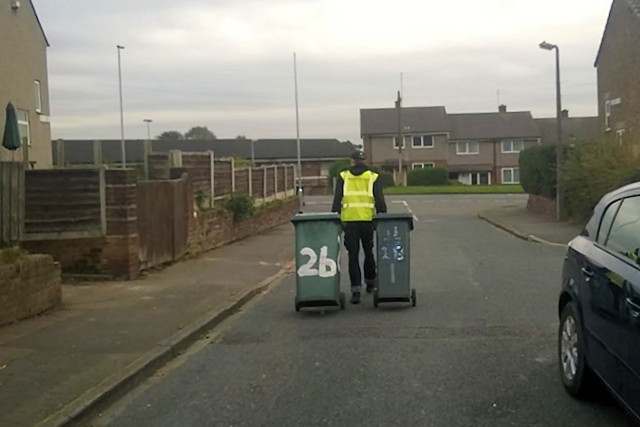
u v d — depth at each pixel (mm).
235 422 5953
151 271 14625
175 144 74688
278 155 77062
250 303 11727
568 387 6402
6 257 9492
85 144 59844
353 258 11023
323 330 9359
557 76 27188
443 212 39219
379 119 75688
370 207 10938
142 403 6578
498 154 73688
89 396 6328
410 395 6527
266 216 27266
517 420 5824
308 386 6898
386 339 8734
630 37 33375
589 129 76062
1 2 24672
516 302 11039
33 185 12477
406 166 74500
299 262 10352
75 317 9836
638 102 32594
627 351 4992
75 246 13133
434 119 74562
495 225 29234
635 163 22172
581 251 6434
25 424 5695
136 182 13781
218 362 7980
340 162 66688
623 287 5164
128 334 8805
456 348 8203
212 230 19594
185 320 9672
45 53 29125
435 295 11789
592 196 23812
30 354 7832
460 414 5988
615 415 5902
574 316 6316
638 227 5531
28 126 26984
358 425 5793
